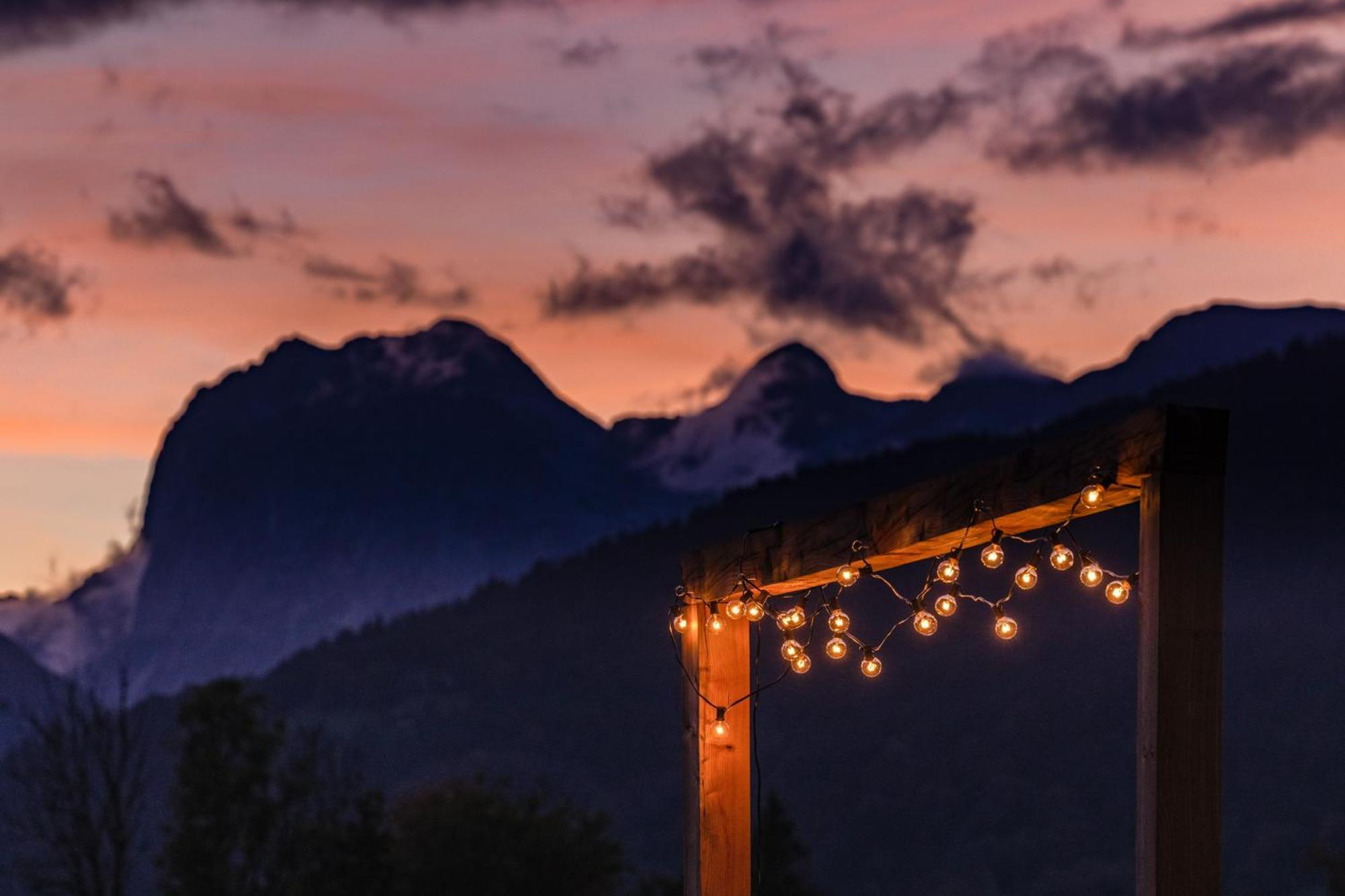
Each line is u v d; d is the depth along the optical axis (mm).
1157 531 5469
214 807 31938
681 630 9953
